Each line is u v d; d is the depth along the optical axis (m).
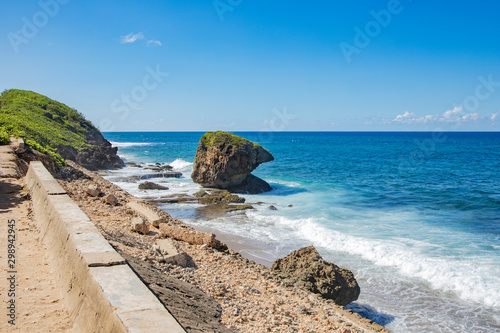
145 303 3.72
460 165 57.16
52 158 21.14
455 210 25.86
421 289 13.42
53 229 7.02
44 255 6.82
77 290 4.71
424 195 31.62
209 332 5.22
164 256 9.23
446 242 18.11
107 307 3.68
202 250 11.52
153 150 96.25
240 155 34.56
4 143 20.45
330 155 78.31
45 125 48.81
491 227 21.05
